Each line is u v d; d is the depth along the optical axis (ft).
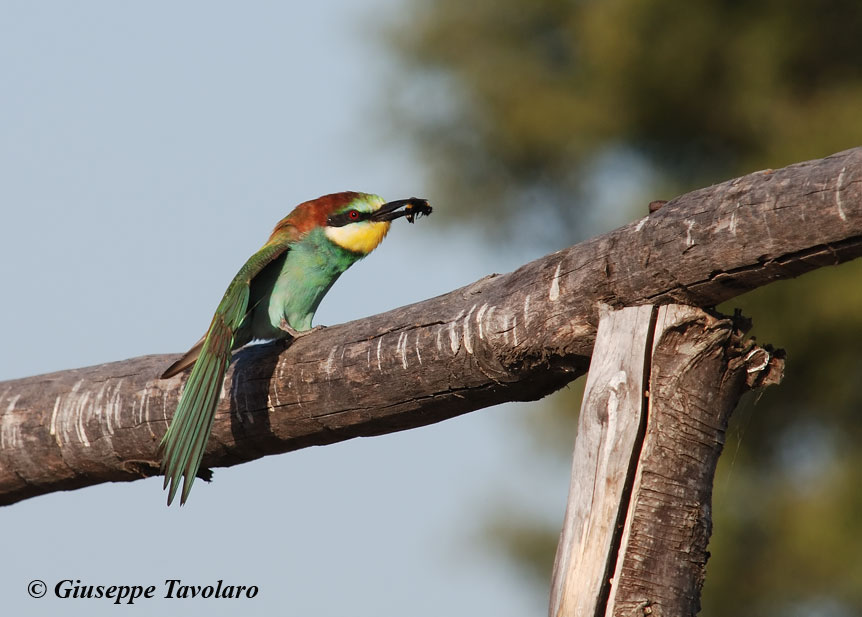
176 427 29.07
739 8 62.85
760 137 62.95
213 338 30.25
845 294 54.19
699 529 20.26
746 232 19.65
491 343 23.75
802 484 57.77
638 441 20.27
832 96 60.29
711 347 20.58
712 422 20.67
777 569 56.85
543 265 23.31
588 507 20.22
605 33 63.36
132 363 32.83
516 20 70.64
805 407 58.59
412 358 25.38
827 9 61.46
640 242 21.16
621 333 20.95
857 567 54.65
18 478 33.83
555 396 61.41
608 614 19.70
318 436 28.66
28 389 33.78
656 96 64.13
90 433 32.17
